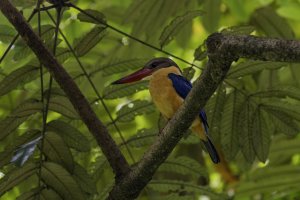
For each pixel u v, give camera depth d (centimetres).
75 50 965
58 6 920
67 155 888
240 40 651
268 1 1505
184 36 1353
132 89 984
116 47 1324
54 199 883
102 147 812
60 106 904
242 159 1230
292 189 1296
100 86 1208
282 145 1328
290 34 1370
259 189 1307
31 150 736
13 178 870
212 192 966
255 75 1245
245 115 979
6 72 1107
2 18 1102
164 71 1002
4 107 1310
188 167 959
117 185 802
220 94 973
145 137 953
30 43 822
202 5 1357
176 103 978
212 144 1000
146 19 1298
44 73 955
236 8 1413
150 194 963
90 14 949
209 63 677
